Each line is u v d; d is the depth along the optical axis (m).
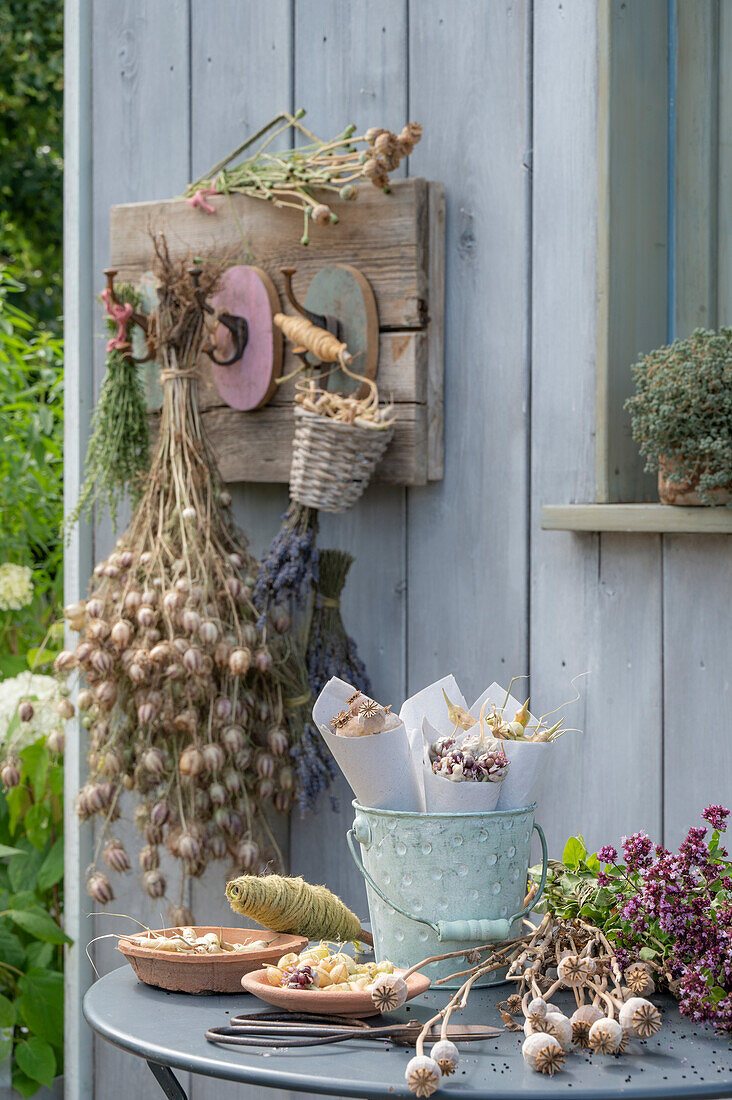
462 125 1.68
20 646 2.50
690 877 1.08
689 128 1.62
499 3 1.64
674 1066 0.91
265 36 1.87
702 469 1.42
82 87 2.06
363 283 1.67
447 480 1.70
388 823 1.14
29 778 2.20
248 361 1.77
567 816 1.59
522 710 1.21
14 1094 2.10
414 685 1.73
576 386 1.58
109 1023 1.01
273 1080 0.88
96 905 2.04
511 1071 0.89
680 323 1.63
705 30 1.60
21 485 2.45
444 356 1.70
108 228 2.05
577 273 1.58
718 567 1.48
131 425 1.82
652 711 1.53
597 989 1.01
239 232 1.81
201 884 1.91
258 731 1.76
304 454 1.63
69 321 2.07
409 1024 0.97
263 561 1.72
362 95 1.77
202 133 1.94
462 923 1.10
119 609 1.69
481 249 1.66
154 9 1.99
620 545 1.55
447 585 1.70
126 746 1.76
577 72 1.58
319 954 1.08
